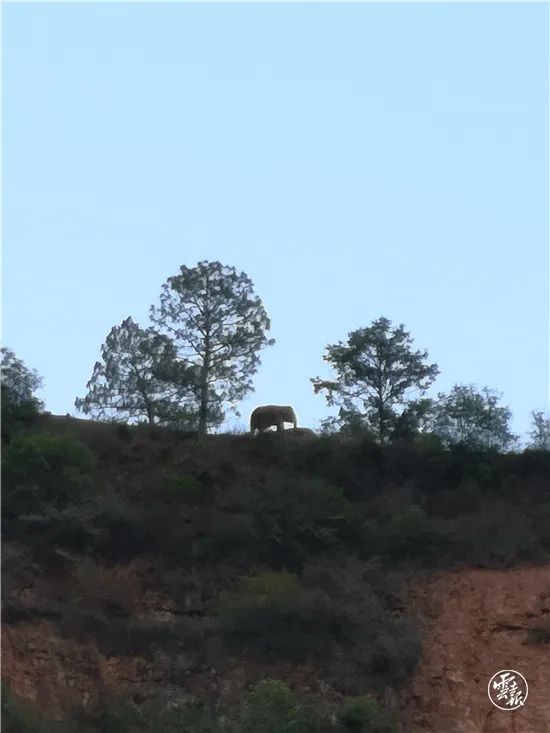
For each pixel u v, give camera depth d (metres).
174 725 25.22
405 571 33.06
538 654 28.62
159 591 31.12
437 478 40.22
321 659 28.59
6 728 22.98
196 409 44.44
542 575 31.84
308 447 41.22
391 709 27.48
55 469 33.97
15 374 41.97
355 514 34.88
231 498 35.22
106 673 27.62
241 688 27.48
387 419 44.25
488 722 26.97
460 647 29.30
